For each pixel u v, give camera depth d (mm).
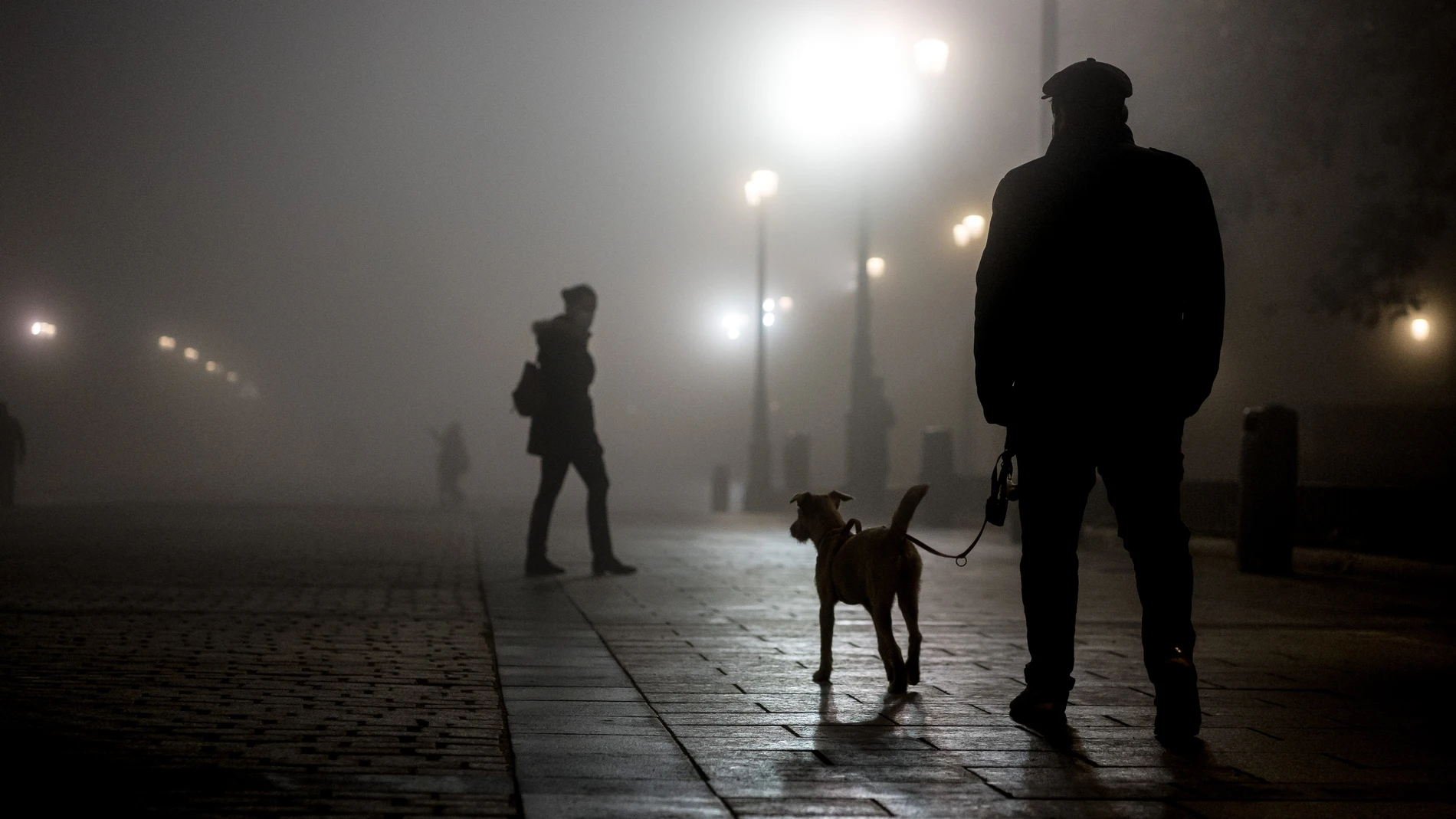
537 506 12930
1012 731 5465
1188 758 5000
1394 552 13727
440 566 13766
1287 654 7945
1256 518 14156
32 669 6480
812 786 4488
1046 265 5520
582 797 4289
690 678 6750
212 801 4098
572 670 6996
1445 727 5680
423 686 6387
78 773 4430
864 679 6777
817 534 6863
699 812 4121
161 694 5910
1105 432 5457
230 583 11273
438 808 4105
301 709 5660
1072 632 5676
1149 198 5430
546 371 12977
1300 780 4656
